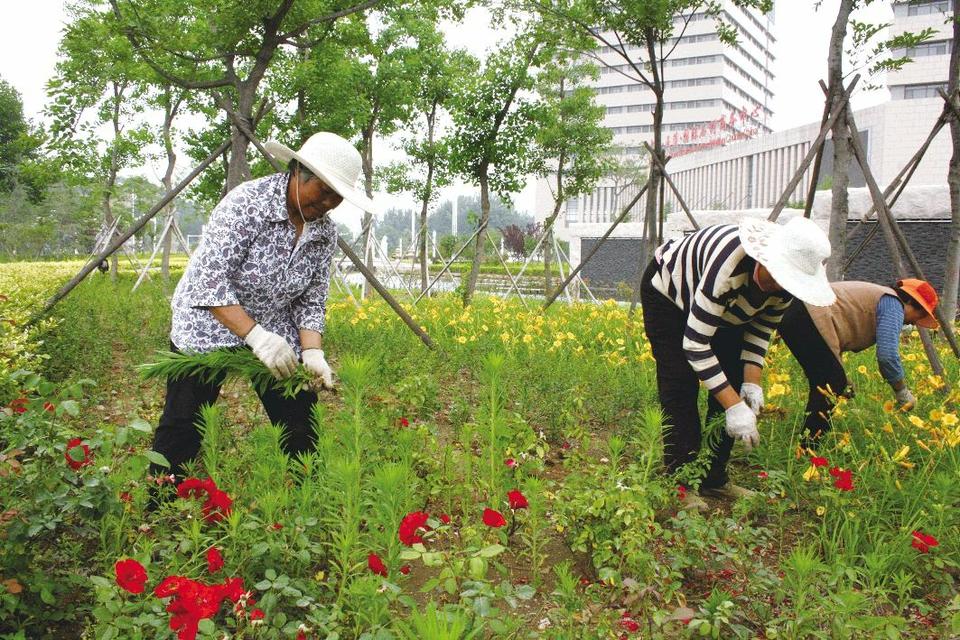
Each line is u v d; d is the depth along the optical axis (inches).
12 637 84.8
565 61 643.5
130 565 81.4
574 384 213.9
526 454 147.7
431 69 622.2
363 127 631.2
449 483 145.7
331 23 378.0
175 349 135.4
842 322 171.2
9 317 230.2
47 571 100.7
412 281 708.0
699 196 2175.2
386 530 101.3
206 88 331.9
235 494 122.4
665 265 144.9
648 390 203.0
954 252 318.3
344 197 121.4
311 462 128.3
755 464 171.0
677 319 147.5
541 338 308.8
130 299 450.6
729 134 2258.9
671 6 390.3
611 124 3909.9
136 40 323.9
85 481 98.3
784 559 121.2
